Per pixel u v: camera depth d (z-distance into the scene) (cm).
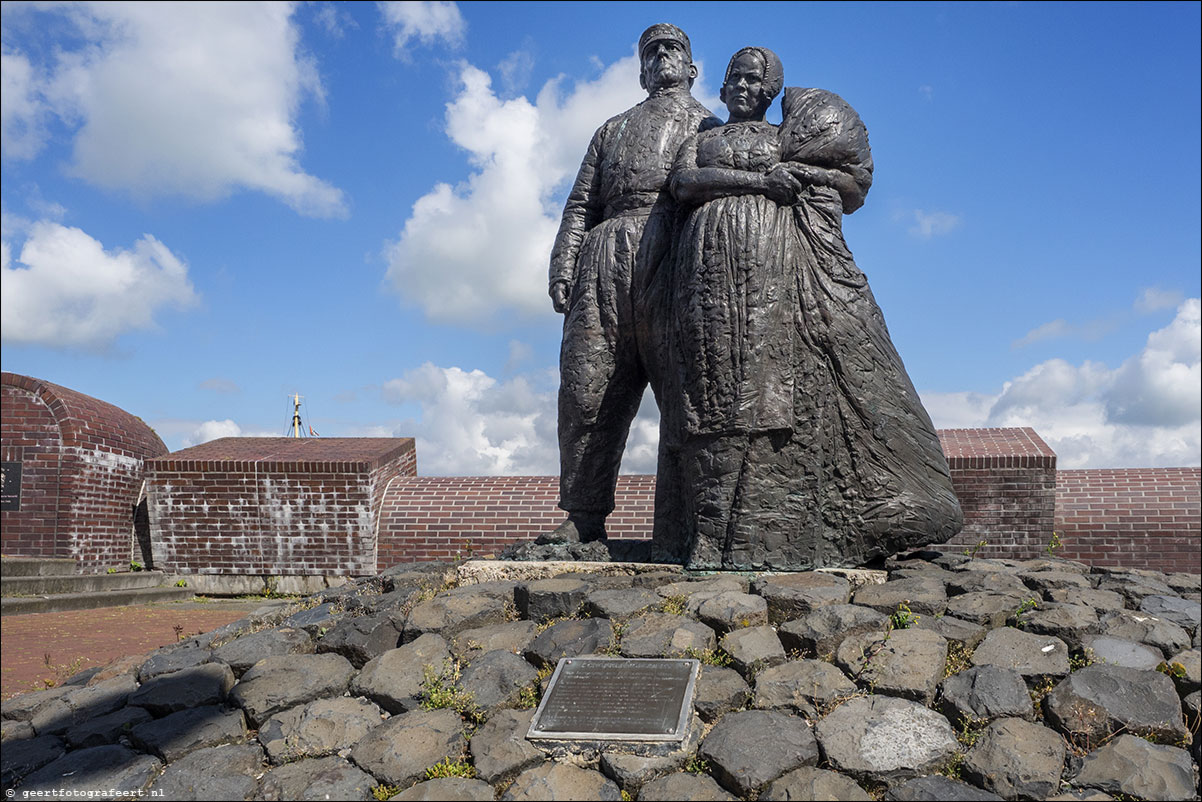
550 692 433
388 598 559
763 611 491
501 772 380
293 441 1381
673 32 726
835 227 625
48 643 876
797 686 419
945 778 367
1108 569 626
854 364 616
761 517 594
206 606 1148
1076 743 388
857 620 463
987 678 414
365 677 461
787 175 612
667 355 651
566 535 696
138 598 1172
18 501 1343
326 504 1205
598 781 377
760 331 597
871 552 620
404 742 400
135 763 407
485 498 1208
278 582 1217
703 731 405
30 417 1355
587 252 709
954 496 643
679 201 657
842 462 619
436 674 457
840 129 626
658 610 510
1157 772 366
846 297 619
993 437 1137
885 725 389
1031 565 624
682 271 624
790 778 366
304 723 426
